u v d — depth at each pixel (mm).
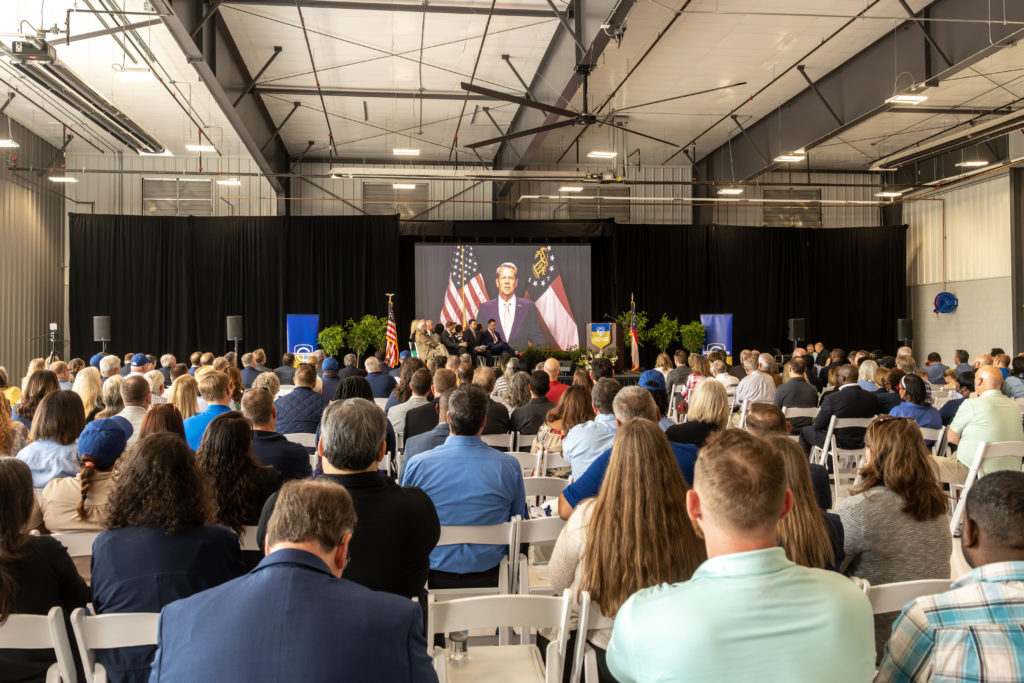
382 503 2346
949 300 16938
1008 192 15328
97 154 17016
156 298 16422
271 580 1410
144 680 2148
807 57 11734
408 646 1424
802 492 2221
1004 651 1432
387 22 10695
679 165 18906
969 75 11422
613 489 2100
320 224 17016
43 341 15758
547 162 18109
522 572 3016
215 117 14703
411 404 5652
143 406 4953
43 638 2070
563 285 17422
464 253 17234
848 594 1402
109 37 10750
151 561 2201
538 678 2291
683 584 1455
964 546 1599
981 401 5133
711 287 18203
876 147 16500
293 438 5246
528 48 11719
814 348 15680
